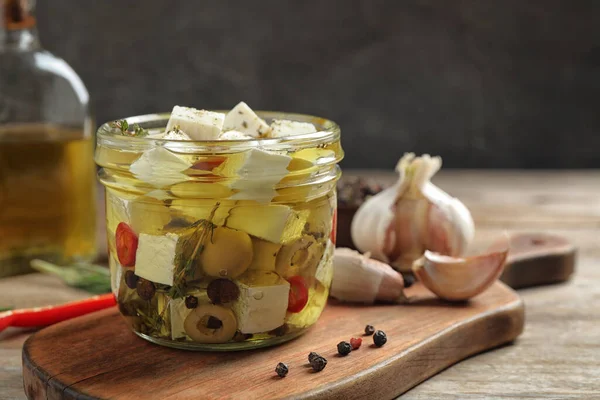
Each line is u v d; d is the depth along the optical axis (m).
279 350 0.54
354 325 0.57
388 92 1.05
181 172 0.50
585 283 0.68
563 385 0.54
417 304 0.60
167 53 1.03
